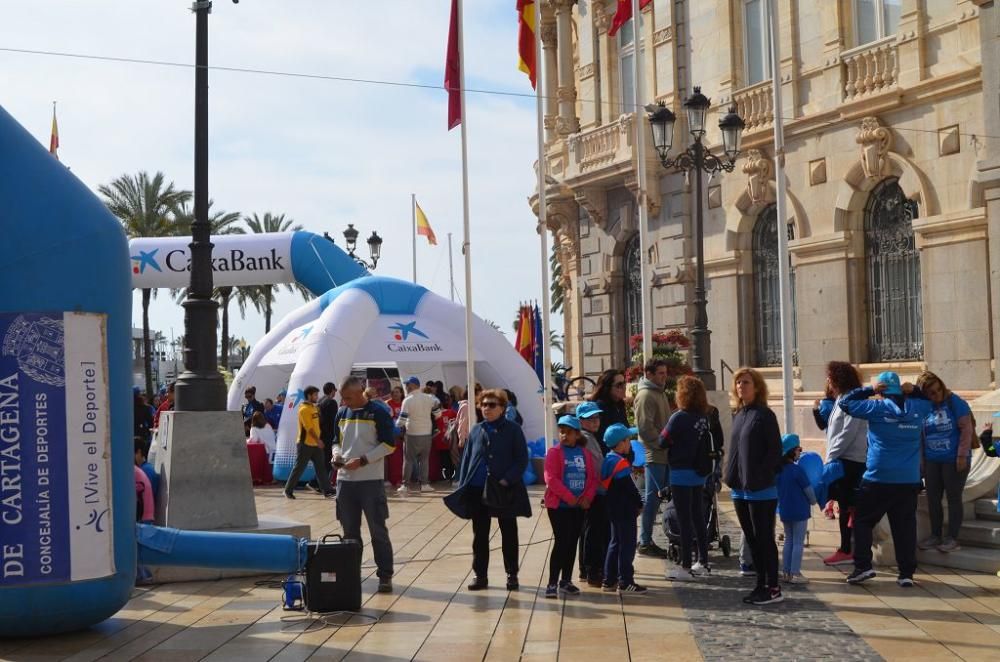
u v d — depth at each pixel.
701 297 18.67
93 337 8.30
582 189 28.45
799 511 9.73
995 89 16.72
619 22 18.78
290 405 20.84
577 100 30.81
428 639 8.05
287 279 26.66
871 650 7.31
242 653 7.72
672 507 10.47
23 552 8.02
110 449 8.41
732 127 17.86
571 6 30.73
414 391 19.08
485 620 8.69
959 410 10.52
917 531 10.77
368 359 22.16
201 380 11.31
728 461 9.20
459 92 19.42
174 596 9.93
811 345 22.47
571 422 9.52
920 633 7.77
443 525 14.67
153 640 8.19
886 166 20.83
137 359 88.94
